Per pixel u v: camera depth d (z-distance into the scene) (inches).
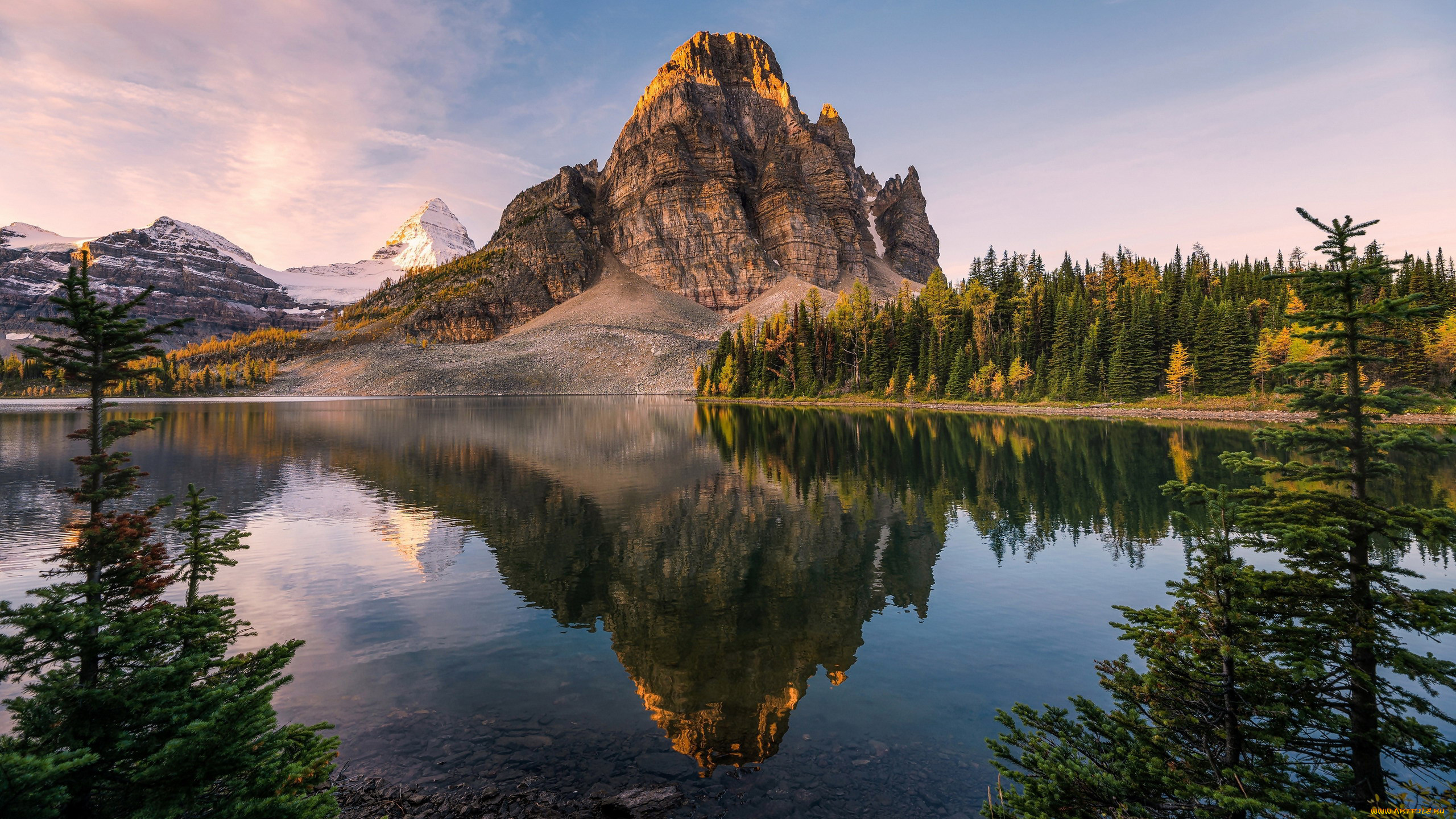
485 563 818.8
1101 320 4035.4
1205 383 3415.4
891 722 418.6
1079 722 328.5
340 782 354.6
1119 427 2657.5
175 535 975.0
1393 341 272.5
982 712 431.8
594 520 1060.5
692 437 2447.1
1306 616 277.3
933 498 1220.5
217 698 279.0
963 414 3577.8
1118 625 320.5
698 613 636.1
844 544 902.4
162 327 338.6
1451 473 1348.4
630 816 321.4
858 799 335.6
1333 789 261.0
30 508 1182.3
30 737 251.4
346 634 582.9
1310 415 2711.6
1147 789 274.5
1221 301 3754.9
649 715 431.8
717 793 341.7
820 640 564.7
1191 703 289.6
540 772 364.5
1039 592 689.6
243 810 254.5
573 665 514.6
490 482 1446.9
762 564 806.5
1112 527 975.0
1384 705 261.6
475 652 541.6
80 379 322.0
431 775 361.7
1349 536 278.5
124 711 262.2
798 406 4758.9
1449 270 3348.9
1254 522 283.3
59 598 276.8
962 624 597.9
